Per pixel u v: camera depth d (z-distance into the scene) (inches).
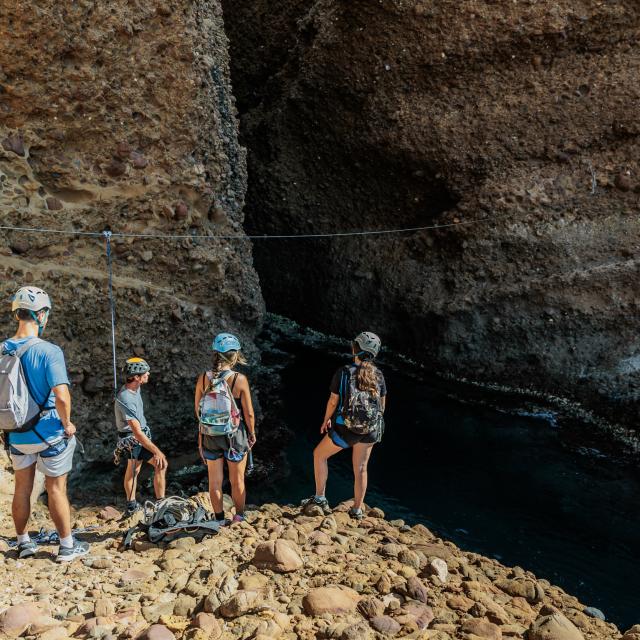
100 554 180.7
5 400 155.4
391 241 500.1
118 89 281.6
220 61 350.9
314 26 455.8
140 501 279.3
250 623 137.9
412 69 433.7
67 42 261.4
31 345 157.9
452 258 461.7
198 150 319.9
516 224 428.1
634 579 267.1
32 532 202.4
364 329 517.3
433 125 438.9
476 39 410.0
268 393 434.9
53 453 163.5
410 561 187.9
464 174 444.1
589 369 420.2
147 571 168.6
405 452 370.6
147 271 306.5
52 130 267.4
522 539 293.9
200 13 320.2
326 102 476.7
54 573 164.7
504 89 421.4
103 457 293.0
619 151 410.0
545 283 424.5
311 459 355.9
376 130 462.0
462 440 386.6
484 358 452.8
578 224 418.9
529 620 164.1
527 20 398.9
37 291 162.1
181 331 322.3
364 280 509.4
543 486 339.0
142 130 292.7
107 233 273.0
